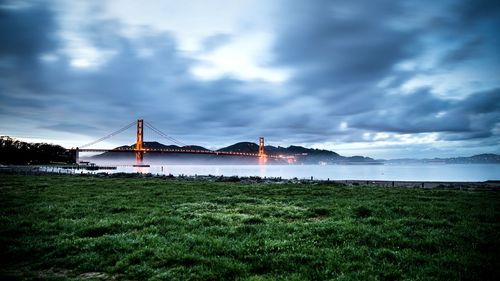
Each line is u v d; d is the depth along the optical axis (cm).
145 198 2550
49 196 2622
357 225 1501
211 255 1120
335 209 1975
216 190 3234
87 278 965
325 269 984
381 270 961
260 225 1542
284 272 972
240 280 916
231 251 1150
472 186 3988
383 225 1499
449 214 1788
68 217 1798
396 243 1230
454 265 1003
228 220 1691
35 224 1577
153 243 1233
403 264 1023
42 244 1248
